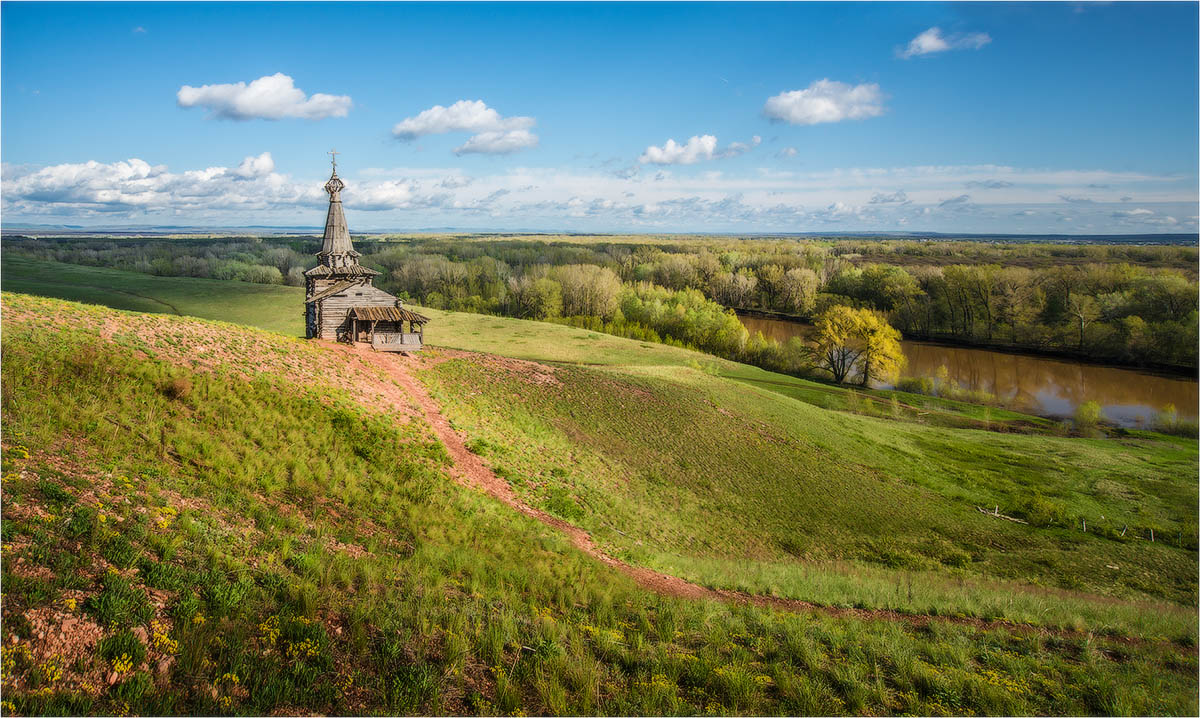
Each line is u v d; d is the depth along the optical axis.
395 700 10.62
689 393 53.03
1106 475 52.28
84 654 9.71
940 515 39.78
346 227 46.25
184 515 14.61
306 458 22.44
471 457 29.66
